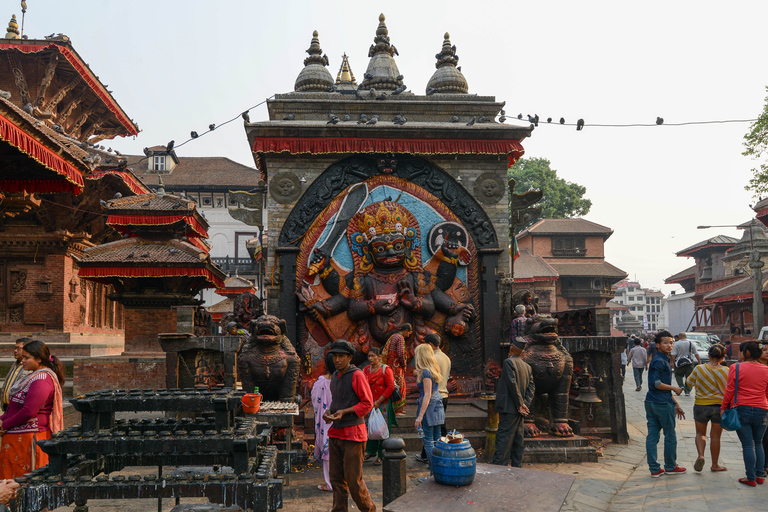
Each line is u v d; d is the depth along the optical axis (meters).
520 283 47.75
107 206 13.95
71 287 19.69
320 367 10.30
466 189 11.20
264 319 8.46
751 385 6.86
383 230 10.45
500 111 11.76
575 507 6.17
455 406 10.09
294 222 10.66
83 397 4.38
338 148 10.64
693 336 30.66
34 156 8.57
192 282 14.16
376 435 6.63
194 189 45.25
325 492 6.79
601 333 9.84
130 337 13.73
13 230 18.78
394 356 9.21
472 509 3.91
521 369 6.78
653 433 7.48
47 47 21.72
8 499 3.88
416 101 11.44
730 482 6.98
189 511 4.69
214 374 9.53
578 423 9.13
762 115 27.56
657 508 6.07
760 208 30.45
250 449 4.16
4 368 14.88
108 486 3.87
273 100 11.10
